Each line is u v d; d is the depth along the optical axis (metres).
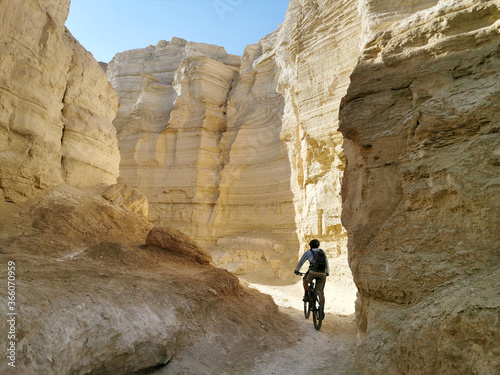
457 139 3.74
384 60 5.22
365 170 4.96
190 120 27.48
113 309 4.07
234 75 29.14
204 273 7.31
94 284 4.66
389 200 4.52
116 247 7.44
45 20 9.93
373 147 4.85
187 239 9.06
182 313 5.10
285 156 21.75
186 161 26.73
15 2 8.80
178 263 8.18
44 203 8.98
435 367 2.67
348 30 15.01
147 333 4.12
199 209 25.33
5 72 8.45
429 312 2.99
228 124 26.67
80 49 12.92
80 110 12.45
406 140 4.44
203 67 27.78
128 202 12.93
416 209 3.96
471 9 4.61
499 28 4.06
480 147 3.43
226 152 26.08
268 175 22.94
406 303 3.74
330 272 13.74
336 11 15.89
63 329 3.32
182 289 5.79
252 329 5.86
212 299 5.94
